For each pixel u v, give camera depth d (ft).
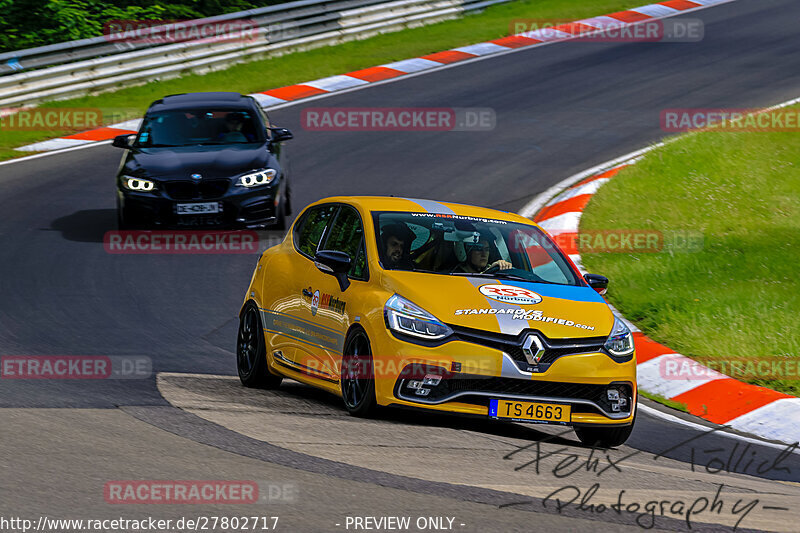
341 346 84.28
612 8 369.09
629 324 124.98
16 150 219.00
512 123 240.94
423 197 186.39
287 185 171.42
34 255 149.28
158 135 168.55
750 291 133.90
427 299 80.38
